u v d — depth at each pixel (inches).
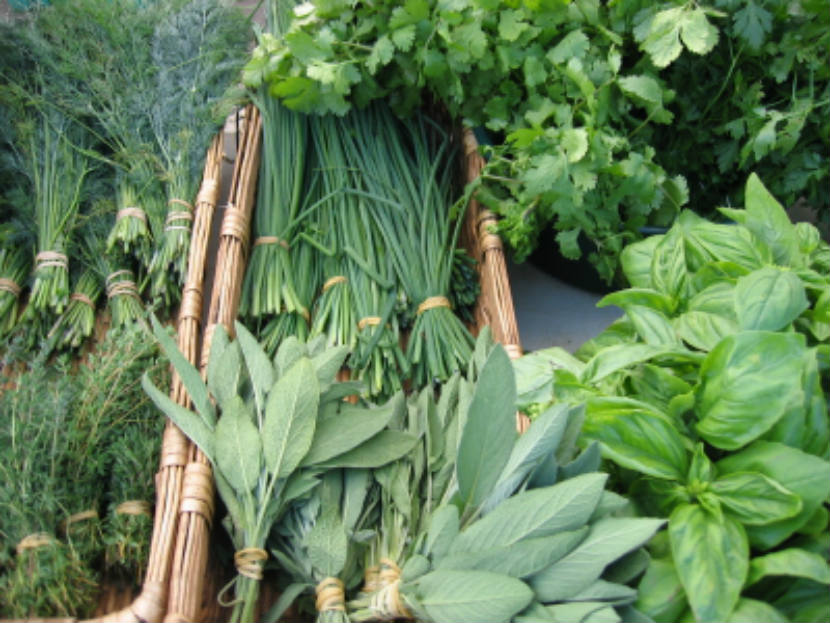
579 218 38.5
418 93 46.4
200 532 29.7
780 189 44.2
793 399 25.0
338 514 29.6
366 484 31.5
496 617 24.0
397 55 43.2
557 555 24.7
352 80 42.6
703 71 43.9
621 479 29.2
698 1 40.9
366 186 46.3
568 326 48.4
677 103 44.5
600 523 25.1
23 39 46.9
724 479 24.7
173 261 43.1
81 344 42.8
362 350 39.4
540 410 30.7
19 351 39.4
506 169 42.8
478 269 45.3
